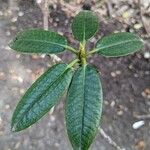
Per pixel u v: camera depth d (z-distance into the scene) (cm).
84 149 21
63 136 46
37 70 50
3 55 51
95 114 21
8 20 53
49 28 53
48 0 54
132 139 47
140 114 48
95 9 54
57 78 23
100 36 52
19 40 24
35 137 46
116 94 49
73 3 55
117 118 48
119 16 54
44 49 24
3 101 48
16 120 22
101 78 50
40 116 22
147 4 54
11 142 46
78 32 25
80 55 24
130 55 51
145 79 50
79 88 22
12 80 49
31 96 22
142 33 53
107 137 46
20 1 55
